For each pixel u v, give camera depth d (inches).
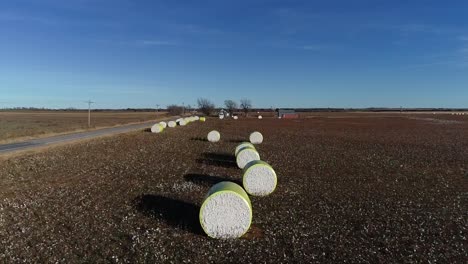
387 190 646.5
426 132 1984.5
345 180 721.0
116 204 546.9
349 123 2940.5
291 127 2406.5
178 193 609.6
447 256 380.2
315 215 501.4
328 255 379.2
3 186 658.8
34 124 2452.0
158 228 448.1
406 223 474.0
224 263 360.8
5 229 445.4
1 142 1284.4
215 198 426.6
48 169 815.7
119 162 910.4
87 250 385.7
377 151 1154.7
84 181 698.2
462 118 4013.3
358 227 457.4
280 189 644.7
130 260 362.9
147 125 2475.4
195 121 3208.7
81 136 1565.0
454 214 515.2
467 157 1042.7
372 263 362.6
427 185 689.0
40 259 364.8
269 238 422.3
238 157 830.5
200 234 435.5
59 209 521.7
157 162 912.3
